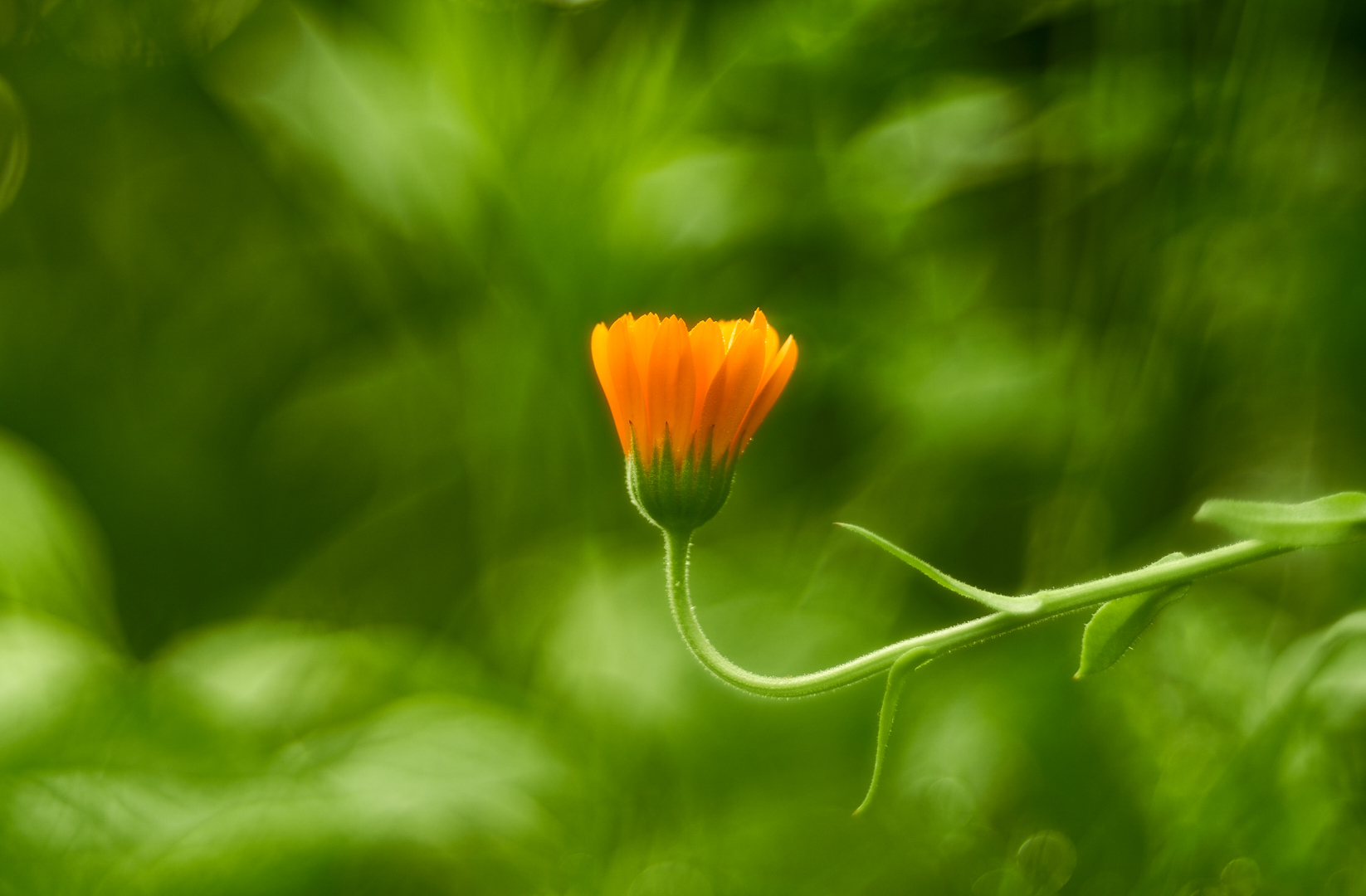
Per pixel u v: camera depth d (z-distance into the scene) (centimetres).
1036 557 87
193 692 76
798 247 96
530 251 85
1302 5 78
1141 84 83
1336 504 54
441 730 74
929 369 88
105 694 74
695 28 91
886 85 91
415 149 84
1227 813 69
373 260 102
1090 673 56
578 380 88
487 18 87
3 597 79
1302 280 81
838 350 93
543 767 73
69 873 69
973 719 78
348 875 73
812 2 82
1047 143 88
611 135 86
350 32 98
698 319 98
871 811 77
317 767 72
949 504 90
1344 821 69
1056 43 95
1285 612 81
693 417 57
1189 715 76
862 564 89
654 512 57
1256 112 81
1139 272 85
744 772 79
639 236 85
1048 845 74
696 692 79
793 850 76
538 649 89
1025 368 84
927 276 94
